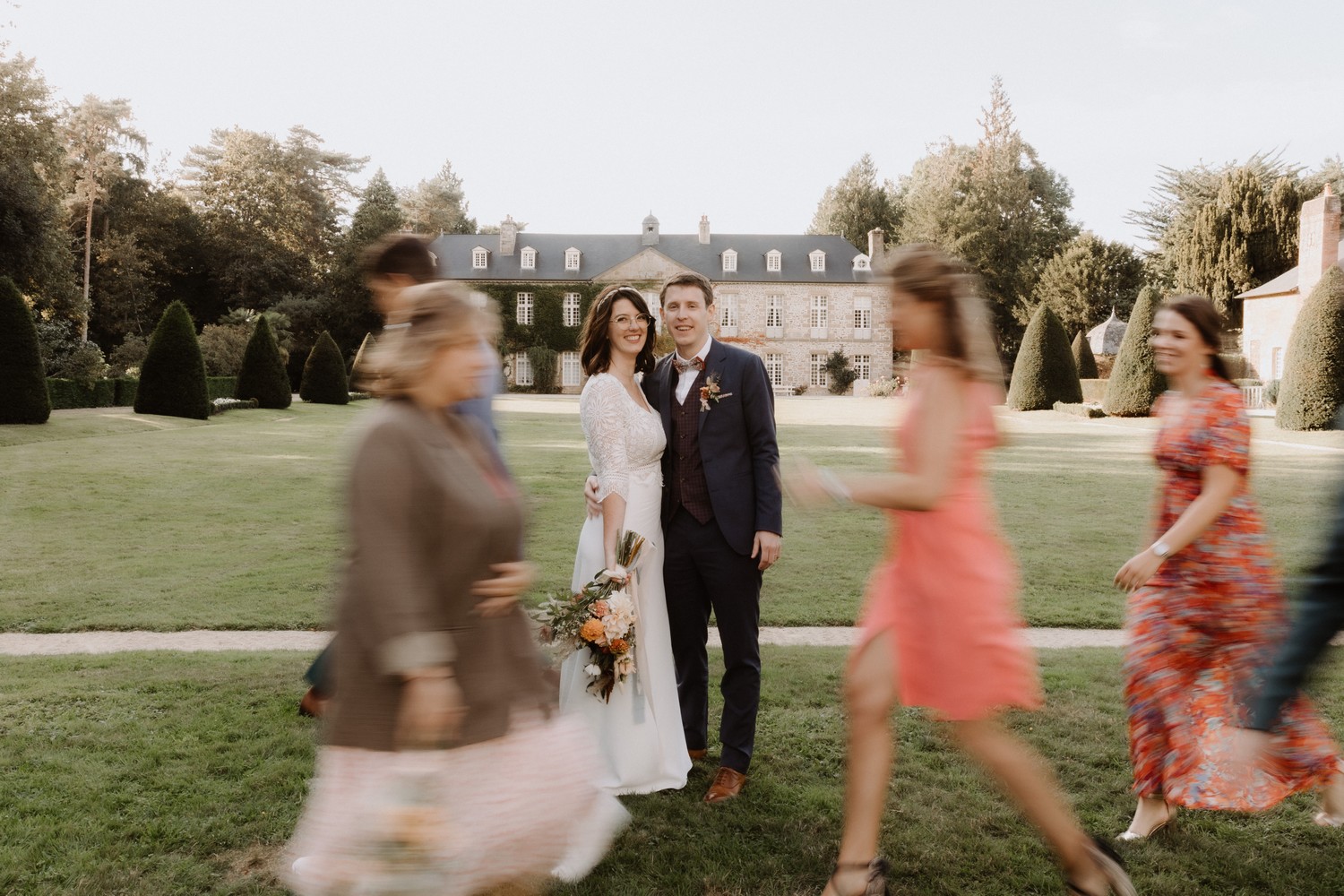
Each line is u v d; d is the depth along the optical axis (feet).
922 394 7.84
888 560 8.17
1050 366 97.19
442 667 5.73
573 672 10.66
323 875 5.71
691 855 8.98
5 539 26.73
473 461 6.28
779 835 9.47
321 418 83.15
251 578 22.38
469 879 5.80
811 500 8.00
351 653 5.82
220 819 9.48
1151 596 9.49
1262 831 9.37
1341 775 9.23
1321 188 142.20
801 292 185.26
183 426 69.62
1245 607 8.98
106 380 93.76
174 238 171.63
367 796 5.70
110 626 18.07
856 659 8.10
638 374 11.75
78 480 38.22
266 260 174.40
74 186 151.84
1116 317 155.74
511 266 182.50
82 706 12.98
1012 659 7.70
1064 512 33.12
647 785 10.56
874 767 7.89
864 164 219.82
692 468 11.01
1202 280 135.13
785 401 142.20
